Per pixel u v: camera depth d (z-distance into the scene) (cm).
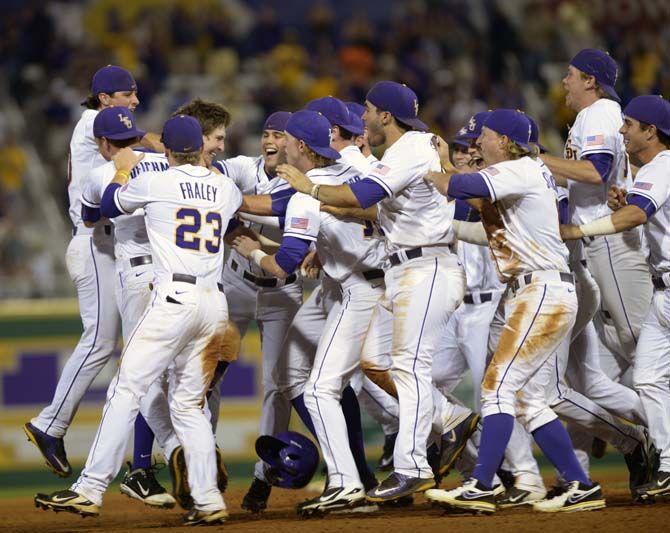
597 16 7300
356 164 2603
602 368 3100
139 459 2730
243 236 2631
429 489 2444
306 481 2720
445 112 6600
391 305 2472
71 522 2817
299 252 2478
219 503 2403
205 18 7388
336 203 2367
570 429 2947
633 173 2908
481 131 2586
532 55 7012
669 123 2530
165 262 2378
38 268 5119
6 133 5938
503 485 2734
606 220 2419
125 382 2350
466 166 2900
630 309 2764
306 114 2534
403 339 2441
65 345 4291
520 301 2400
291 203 2508
